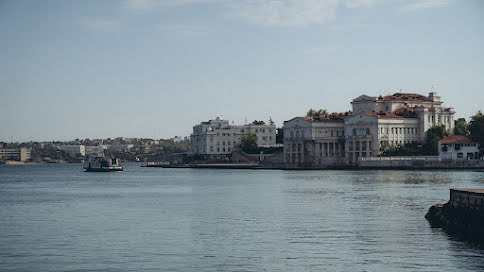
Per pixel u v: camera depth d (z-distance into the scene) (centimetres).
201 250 6000
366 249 5922
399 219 7831
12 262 5559
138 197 12194
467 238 6272
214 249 6038
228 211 9150
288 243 6297
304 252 5850
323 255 5709
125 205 10419
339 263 5400
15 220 8388
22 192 14412
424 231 6788
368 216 8219
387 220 7769
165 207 9931
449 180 15538
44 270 5259
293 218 8162
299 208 9375
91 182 19250
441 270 5106
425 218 7856
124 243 6406
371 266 5275
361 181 16000
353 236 6625
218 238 6644
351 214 8475
